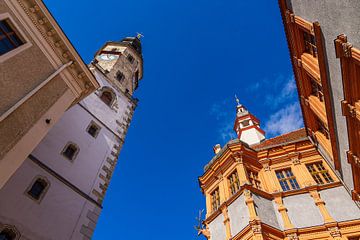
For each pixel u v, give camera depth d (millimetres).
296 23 14656
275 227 16266
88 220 17328
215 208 20672
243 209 17188
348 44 9562
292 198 18094
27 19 12258
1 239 12641
